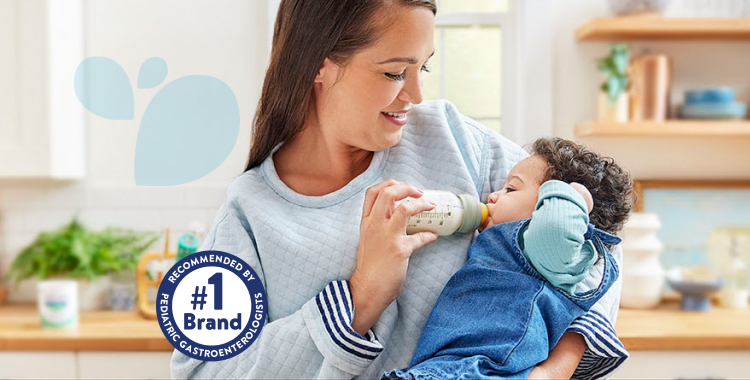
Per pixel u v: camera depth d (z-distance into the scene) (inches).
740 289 95.3
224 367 39.9
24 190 105.7
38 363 82.4
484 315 36.4
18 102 95.0
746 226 98.2
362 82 36.8
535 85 97.3
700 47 98.7
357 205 40.1
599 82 98.3
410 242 36.9
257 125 42.6
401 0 35.6
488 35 101.6
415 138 43.1
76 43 101.0
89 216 105.0
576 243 35.8
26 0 94.3
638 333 77.8
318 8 37.5
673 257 98.5
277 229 39.9
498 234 39.3
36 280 107.3
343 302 36.7
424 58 36.9
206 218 103.8
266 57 100.2
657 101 91.7
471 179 41.5
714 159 99.3
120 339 81.5
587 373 38.5
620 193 40.5
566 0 98.5
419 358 36.7
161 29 101.6
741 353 78.1
